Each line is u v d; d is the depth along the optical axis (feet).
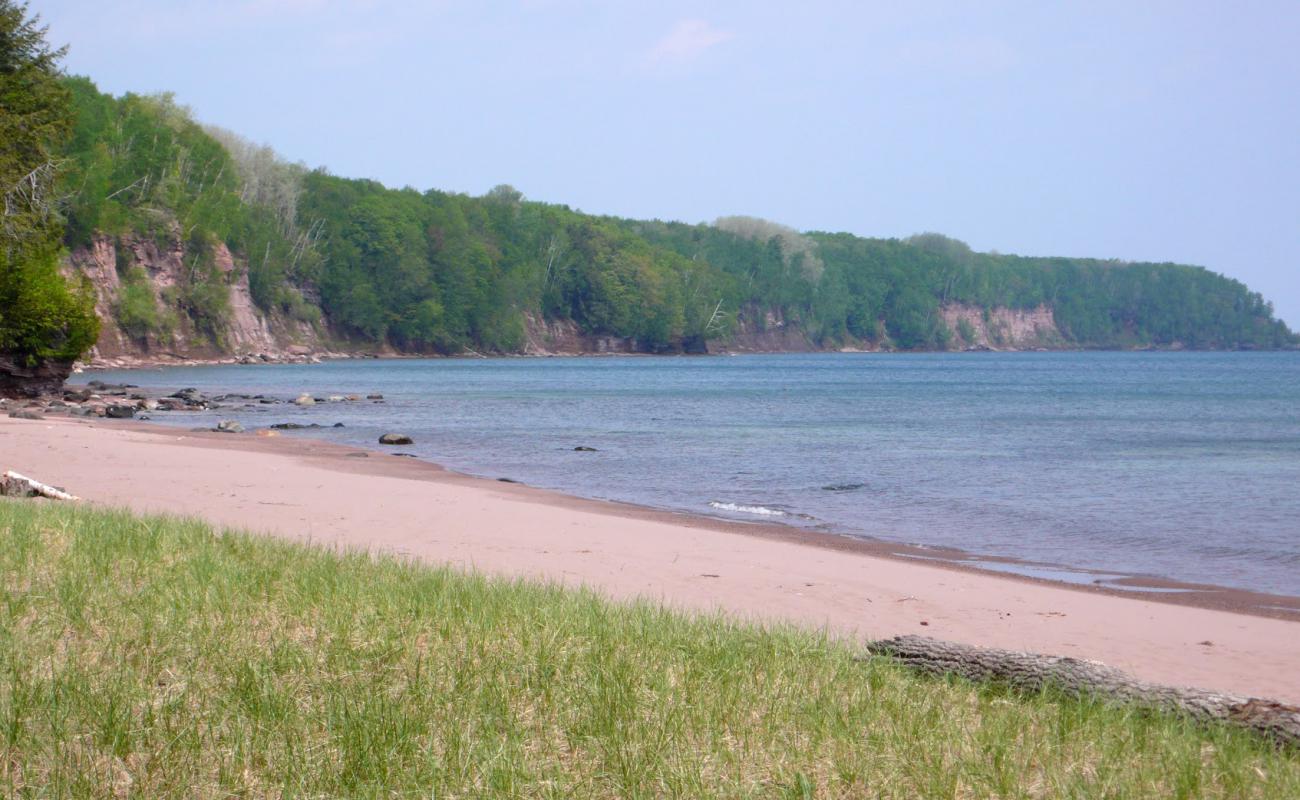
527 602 32.50
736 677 25.20
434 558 49.03
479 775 18.25
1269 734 23.91
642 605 35.47
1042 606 45.37
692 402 229.04
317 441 123.34
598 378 339.36
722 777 18.95
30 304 166.91
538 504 73.92
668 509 80.12
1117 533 72.74
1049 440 150.10
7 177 161.58
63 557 33.45
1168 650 37.99
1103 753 21.66
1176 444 145.18
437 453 121.49
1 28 162.61
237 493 69.82
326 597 30.30
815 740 21.20
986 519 78.54
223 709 20.30
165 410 174.91
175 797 16.84
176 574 32.19
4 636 23.73
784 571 50.85
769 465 113.91
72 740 18.45
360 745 18.63
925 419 189.98
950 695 25.84
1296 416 204.85
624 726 20.99
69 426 120.26
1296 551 66.18
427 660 24.50
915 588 48.14
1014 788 19.21
